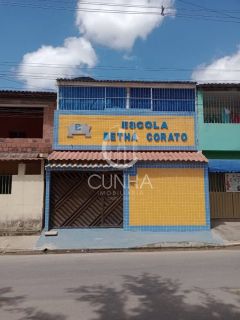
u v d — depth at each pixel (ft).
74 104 53.16
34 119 64.03
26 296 20.51
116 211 48.16
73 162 46.93
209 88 54.19
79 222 47.85
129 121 52.16
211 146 52.85
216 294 20.34
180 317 16.78
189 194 47.60
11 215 46.55
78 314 17.30
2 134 63.10
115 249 38.11
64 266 29.07
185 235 44.01
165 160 47.83
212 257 32.27
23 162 47.60
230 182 56.18
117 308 18.11
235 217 55.57
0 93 54.08
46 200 46.83
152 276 24.85
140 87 53.72
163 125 52.26
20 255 35.96
